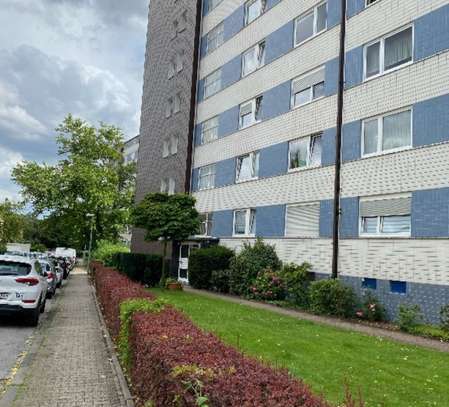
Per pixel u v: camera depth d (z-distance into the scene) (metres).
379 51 16.94
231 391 3.29
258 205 23.09
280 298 19.22
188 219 23.11
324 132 19.12
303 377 7.17
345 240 17.14
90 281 33.22
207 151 29.02
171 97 34.31
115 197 48.38
